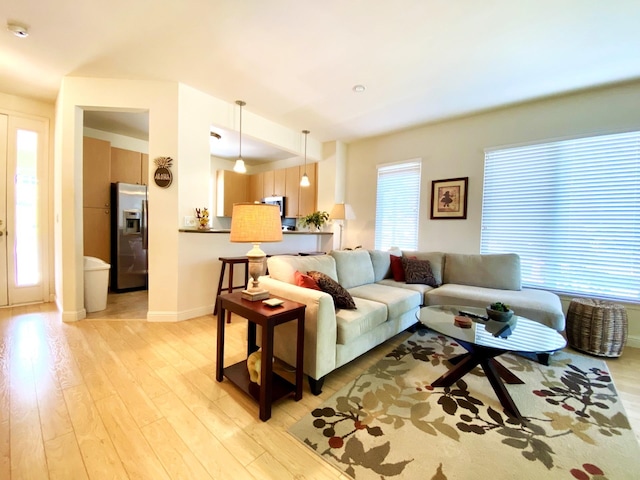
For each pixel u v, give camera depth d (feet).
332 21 6.69
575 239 10.20
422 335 9.70
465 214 12.51
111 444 4.48
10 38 7.46
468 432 4.96
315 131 14.42
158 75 9.34
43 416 5.07
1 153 10.97
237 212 6.12
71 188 9.73
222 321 6.34
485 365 6.18
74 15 6.59
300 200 17.57
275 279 7.98
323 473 4.07
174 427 4.91
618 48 7.50
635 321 9.11
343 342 6.43
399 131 14.33
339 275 10.02
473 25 6.72
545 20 6.50
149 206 9.91
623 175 9.37
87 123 13.08
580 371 7.29
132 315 10.65
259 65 8.62
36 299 11.94
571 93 10.06
